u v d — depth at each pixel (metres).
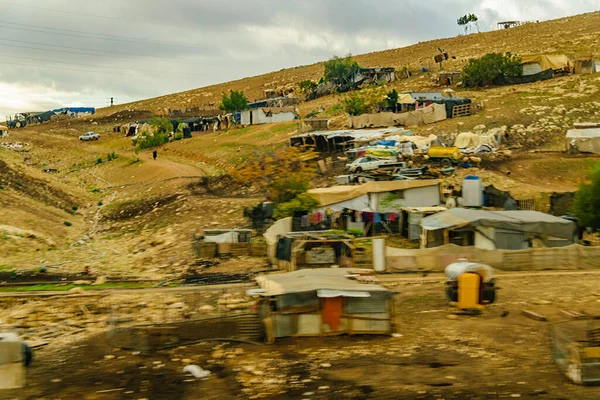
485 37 175.00
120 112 153.38
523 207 49.38
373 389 19.45
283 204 46.50
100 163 97.56
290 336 24.19
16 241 46.53
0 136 130.38
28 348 21.05
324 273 27.02
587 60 98.69
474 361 21.69
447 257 36.28
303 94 129.12
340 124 87.38
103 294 31.38
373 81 122.06
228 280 34.53
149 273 38.12
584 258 37.41
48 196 66.62
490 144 69.19
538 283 32.91
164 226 52.66
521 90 91.69
